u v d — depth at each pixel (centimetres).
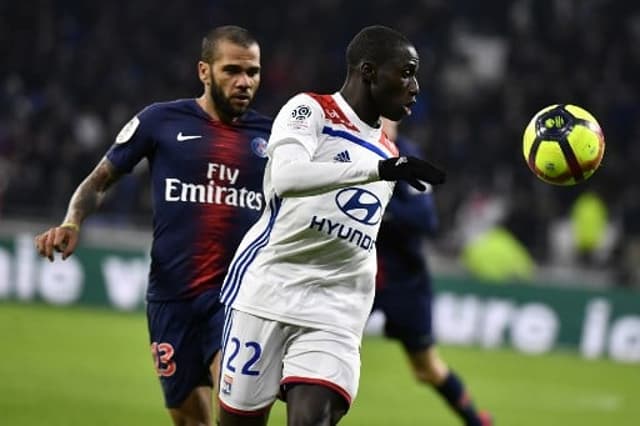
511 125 8381
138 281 5859
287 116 1886
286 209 1920
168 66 8344
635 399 4597
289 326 1934
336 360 1911
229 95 2306
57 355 4525
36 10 8381
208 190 2327
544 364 5522
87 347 4772
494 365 5331
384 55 1898
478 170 8031
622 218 7650
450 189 7769
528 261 7050
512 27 9294
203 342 2312
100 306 5834
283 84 8412
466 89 8750
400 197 3209
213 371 2281
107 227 6788
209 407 2356
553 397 4491
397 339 3300
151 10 8588
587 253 7344
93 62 8144
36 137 7400
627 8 9488
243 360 1964
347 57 1945
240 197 2339
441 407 4041
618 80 8969
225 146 2339
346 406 1936
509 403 4262
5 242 5791
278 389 1970
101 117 7838
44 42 8275
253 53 2312
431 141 8088
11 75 8069
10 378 3966
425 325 3281
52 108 7656
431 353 3300
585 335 6003
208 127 2348
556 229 7488
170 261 2323
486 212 7562
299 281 1928
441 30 9131
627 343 5994
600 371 5434
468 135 8219
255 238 1994
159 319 2342
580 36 9194
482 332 5944
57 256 5819
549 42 9181
